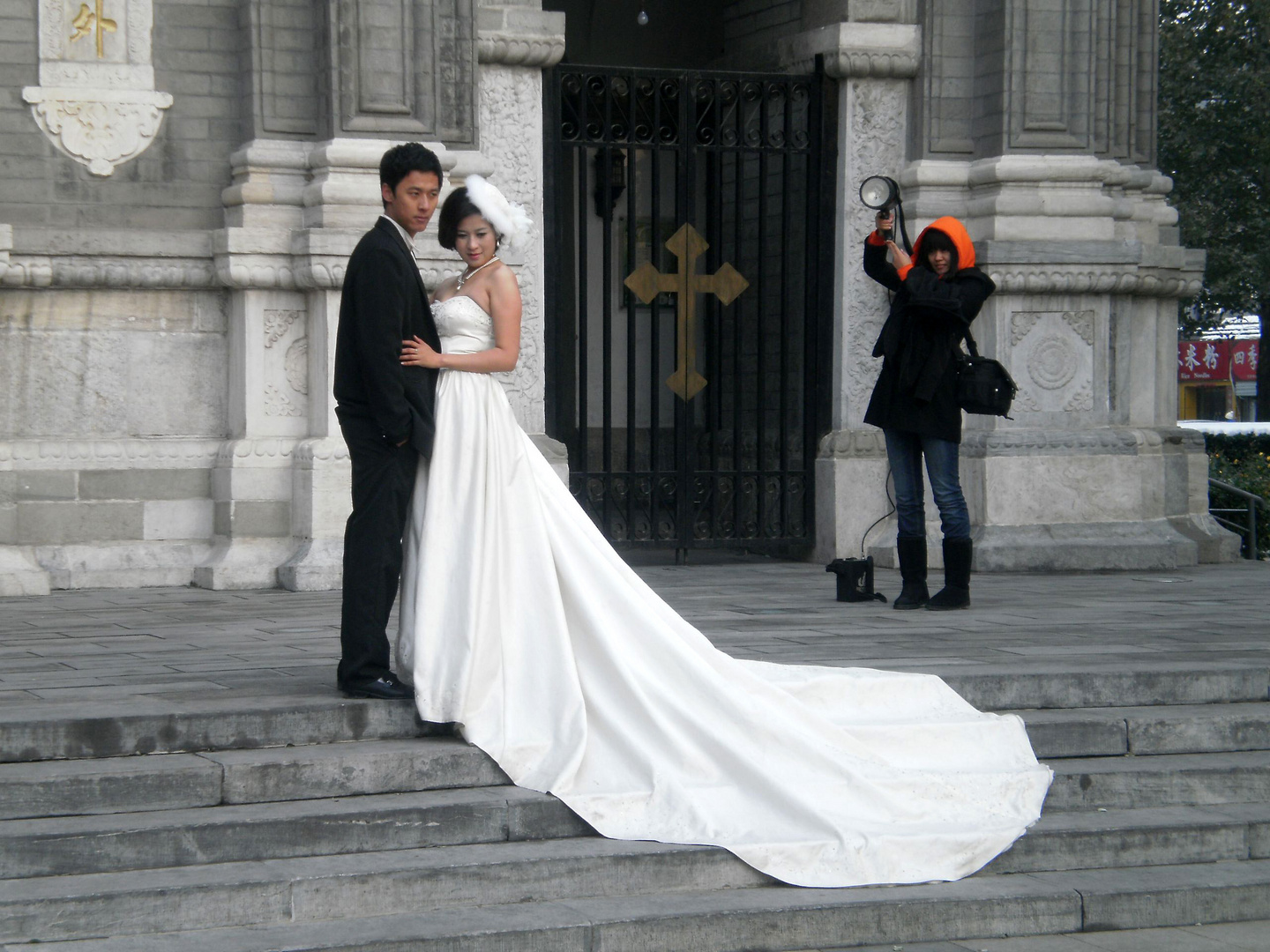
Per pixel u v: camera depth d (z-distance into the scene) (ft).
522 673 16.90
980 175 34.50
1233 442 57.88
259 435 30.73
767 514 36.17
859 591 28.09
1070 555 33.65
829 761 16.65
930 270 26.78
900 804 16.55
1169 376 37.04
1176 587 30.68
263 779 15.55
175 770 15.25
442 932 13.89
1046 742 18.52
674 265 40.70
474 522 16.92
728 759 16.38
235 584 29.89
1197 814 17.62
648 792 16.08
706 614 26.09
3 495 29.48
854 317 35.50
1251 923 16.17
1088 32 34.42
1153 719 18.95
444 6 31.27
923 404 26.32
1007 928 15.44
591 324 40.73
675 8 42.60
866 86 35.22
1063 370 34.37
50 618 25.30
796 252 36.81
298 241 30.22
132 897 13.64
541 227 33.09
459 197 17.94
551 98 33.68
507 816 15.64
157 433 31.09
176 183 31.14
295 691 17.66
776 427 37.70
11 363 30.07
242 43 31.22
